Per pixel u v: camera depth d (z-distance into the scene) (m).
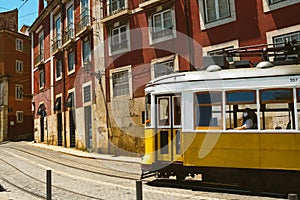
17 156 18.88
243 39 13.89
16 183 10.33
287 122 8.19
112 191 8.91
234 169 8.59
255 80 8.62
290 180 7.98
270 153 8.22
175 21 16.42
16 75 38.00
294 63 8.73
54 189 9.30
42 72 30.98
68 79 25.17
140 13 18.27
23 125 38.09
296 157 7.94
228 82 8.91
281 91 8.30
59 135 26.69
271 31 13.05
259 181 8.34
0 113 36.50
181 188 9.19
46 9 29.09
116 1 19.77
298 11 12.38
